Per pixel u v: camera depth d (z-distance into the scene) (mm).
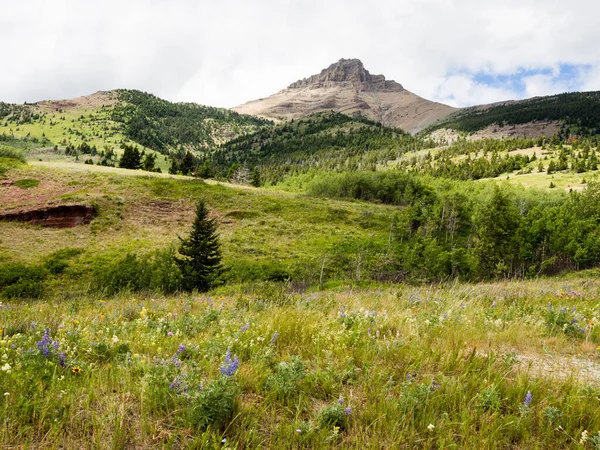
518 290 12492
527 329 6816
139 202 68938
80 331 5867
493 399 3598
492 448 3021
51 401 3158
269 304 9391
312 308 8867
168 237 59750
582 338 6531
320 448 2896
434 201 89688
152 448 2811
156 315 8125
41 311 9008
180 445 2879
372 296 12734
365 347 5082
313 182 114875
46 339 4438
